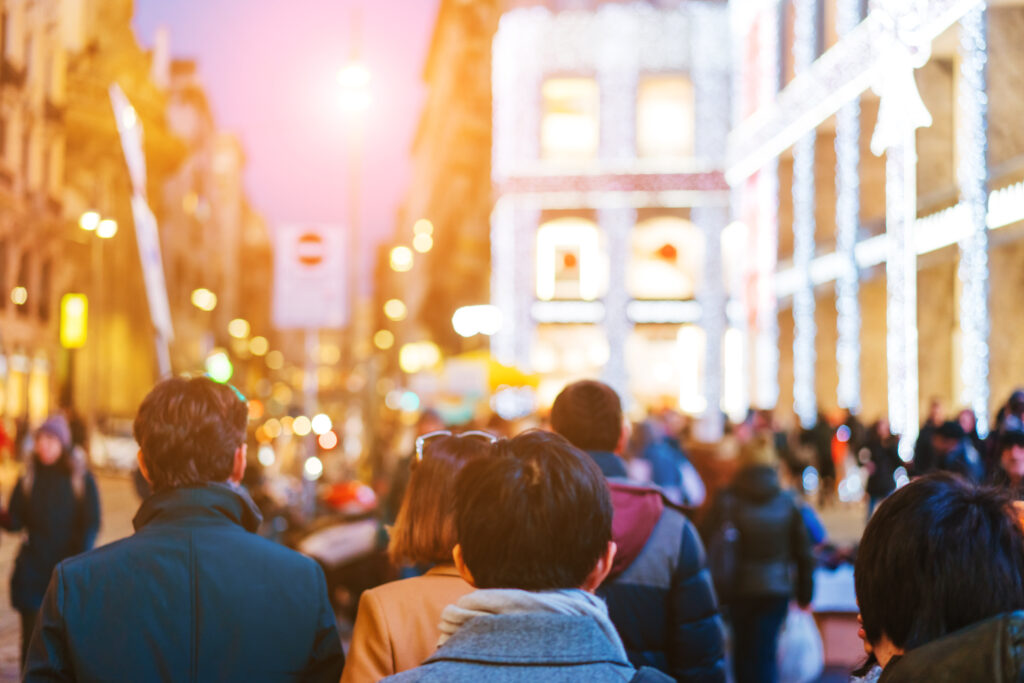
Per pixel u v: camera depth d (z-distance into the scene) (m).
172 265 83.06
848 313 27.33
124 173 60.53
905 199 22.53
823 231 30.31
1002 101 18.56
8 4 41.78
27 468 7.09
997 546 1.93
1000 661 1.67
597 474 2.31
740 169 36.66
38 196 45.75
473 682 2.02
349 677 3.18
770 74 34.00
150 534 3.06
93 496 7.20
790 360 33.09
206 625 2.97
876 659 2.11
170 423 3.14
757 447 7.19
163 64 77.75
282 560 3.12
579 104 38.38
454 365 29.33
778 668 7.21
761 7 34.91
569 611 2.14
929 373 22.59
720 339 37.81
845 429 24.84
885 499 2.05
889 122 22.30
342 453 45.03
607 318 37.84
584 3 38.50
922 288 22.58
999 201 18.38
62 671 2.93
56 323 48.75
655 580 4.03
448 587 3.33
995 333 18.67
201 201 99.19
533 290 37.97
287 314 15.59
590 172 38.06
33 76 45.16
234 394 3.30
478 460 2.35
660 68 38.34
